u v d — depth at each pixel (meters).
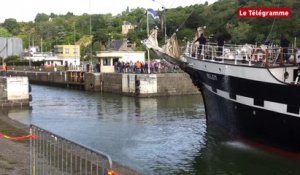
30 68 100.50
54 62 121.31
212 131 27.38
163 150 24.36
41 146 12.75
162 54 28.44
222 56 24.64
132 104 48.97
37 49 171.38
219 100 25.39
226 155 22.45
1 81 46.12
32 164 13.38
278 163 20.72
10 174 14.91
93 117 38.22
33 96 59.84
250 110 22.73
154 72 60.09
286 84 20.33
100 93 64.25
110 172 8.97
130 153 23.72
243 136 23.94
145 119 36.41
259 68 21.59
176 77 59.47
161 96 58.38
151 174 19.53
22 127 27.45
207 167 20.56
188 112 40.94
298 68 21.48
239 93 23.27
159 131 30.38
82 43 148.88
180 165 21.05
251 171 19.69
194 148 24.55
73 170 11.08
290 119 20.56
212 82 25.59
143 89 57.38
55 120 36.62
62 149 11.36
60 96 59.75
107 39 128.75
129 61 67.75
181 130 30.56
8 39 152.38
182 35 52.47
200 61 26.23
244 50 23.83
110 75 64.44
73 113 41.22
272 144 22.06
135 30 111.31
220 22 42.78
